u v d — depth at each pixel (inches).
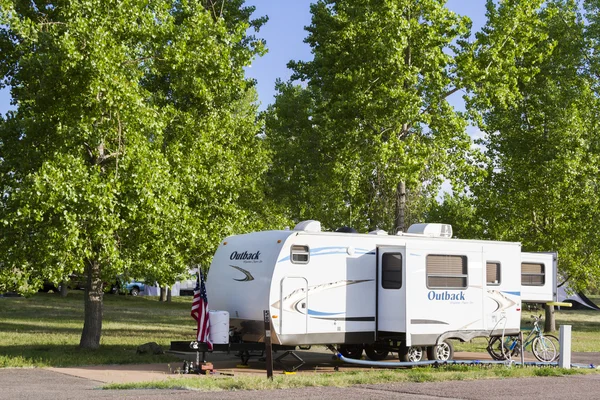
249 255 584.1
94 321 701.9
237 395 416.2
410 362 590.9
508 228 1151.0
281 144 1178.6
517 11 1037.2
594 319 1589.6
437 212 1375.5
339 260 588.7
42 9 678.5
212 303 614.9
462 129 985.5
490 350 676.7
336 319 582.9
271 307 549.6
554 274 721.6
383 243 613.9
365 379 492.7
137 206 618.2
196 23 719.7
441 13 993.5
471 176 1013.8
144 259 663.1
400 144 961.5
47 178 565.6
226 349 561.0
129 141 625.9
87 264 700.7
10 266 604.7
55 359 606.5
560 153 1151.0
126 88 616.1
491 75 1023.0
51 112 636.1
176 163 693.3
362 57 1012.5
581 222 1138.0
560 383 497.4
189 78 709.3
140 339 815.1
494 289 647.8
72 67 601.6
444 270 614.5
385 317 602.9
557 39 1251.2
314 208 1173.7
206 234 721.6
